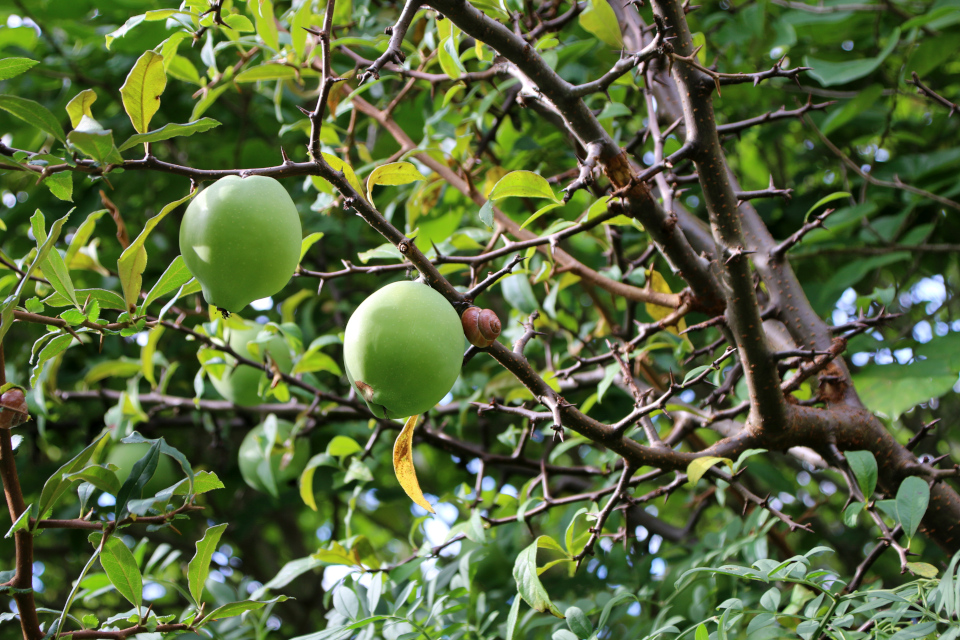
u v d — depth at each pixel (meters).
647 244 3.41
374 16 3.21
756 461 3.48
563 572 3.39
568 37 3.49
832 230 3.20
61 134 1.16
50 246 1.22
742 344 1.81
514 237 2.57
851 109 3.11
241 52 2.68
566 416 1.61
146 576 2.31
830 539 4.12
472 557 2.77
